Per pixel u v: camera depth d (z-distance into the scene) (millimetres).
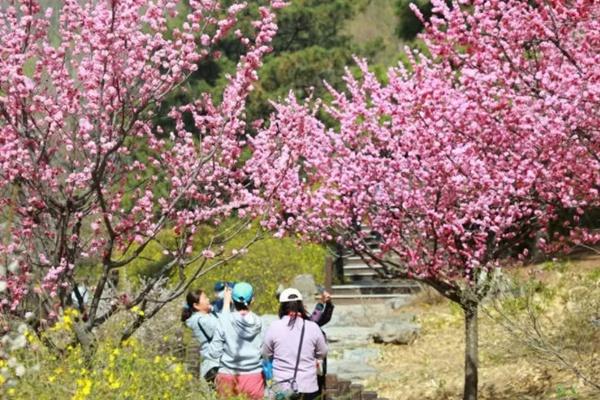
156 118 11969
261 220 12148
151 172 12734
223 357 10477
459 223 11992
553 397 12828
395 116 12562
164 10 10602
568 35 10984
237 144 11617
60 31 10500
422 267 12453
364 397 10883
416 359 17594
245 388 10406
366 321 21297
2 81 9984
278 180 11781
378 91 13219
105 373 8391
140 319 10344
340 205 12906
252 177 11844
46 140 10070
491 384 14234
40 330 9844
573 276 17359
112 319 10344
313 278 25719
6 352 8906
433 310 21281
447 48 11383
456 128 11781
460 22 11172
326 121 38469
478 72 11250
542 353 12836
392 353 18359
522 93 11148
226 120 11047
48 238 10508
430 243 13047
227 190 11812
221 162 12031
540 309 14078
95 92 9992
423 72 12672
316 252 26547
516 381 13984
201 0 10688
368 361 17953
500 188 11664
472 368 12570
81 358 8828
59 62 10398
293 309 10273
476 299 11711
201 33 10750
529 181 11305
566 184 11492
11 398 8094
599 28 10609
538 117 10750
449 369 16422
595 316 13586
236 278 23875
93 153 10641
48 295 10125
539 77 10453
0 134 10094
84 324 10016
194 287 22516
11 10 10258
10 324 9789
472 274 12438
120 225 10750
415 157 12375
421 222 12406
